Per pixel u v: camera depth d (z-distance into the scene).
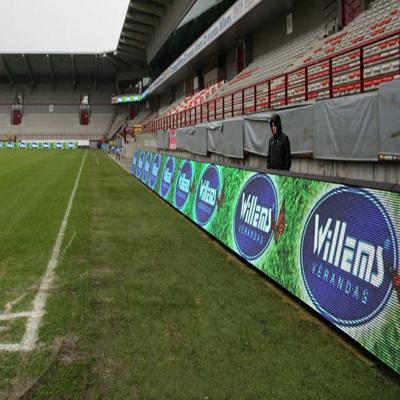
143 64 72.06
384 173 8.70
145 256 7.21
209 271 6.32
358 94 9.27
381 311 3.49
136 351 3.88
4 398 3.17
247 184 6.82
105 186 18.48
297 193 5.11
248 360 3.71
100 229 9.41
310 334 4.20
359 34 14.66
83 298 5.24
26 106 81.75
